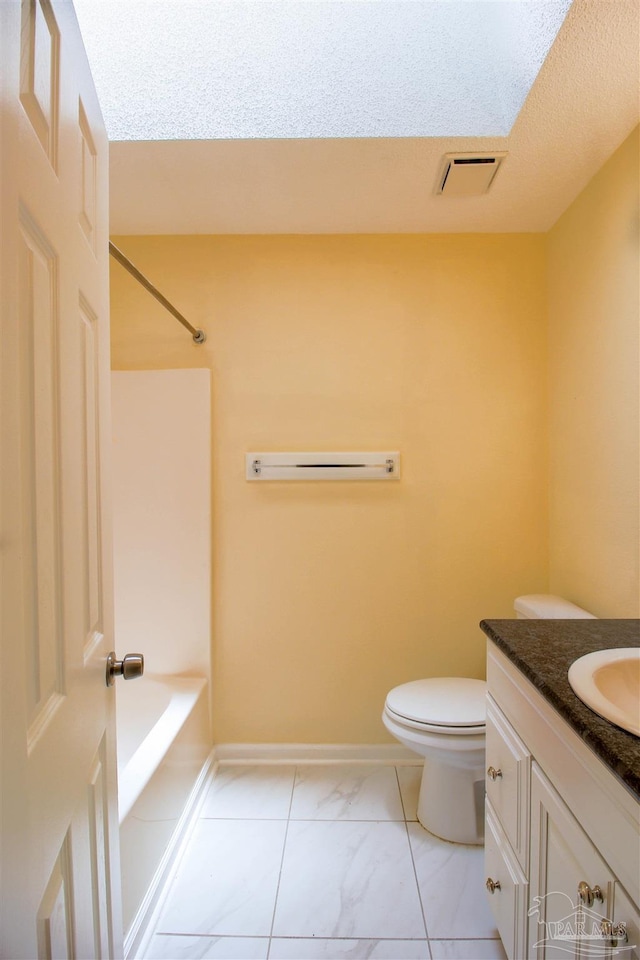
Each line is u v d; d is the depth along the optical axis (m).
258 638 1.96
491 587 1.95
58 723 0.61
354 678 1.96
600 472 1.58
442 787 1.56
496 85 1.40
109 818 0.84
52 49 0.62
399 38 1.41
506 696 1.10
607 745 0.66
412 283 1.96
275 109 1.40
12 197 0.48
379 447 1.95
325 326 1.96
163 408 1.95
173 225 1.90
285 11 1.41
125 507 1.95
